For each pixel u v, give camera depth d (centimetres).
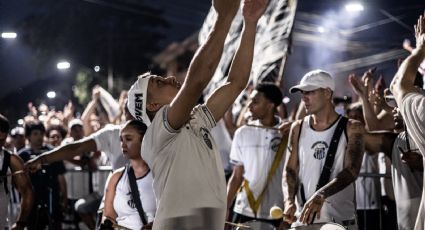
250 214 730
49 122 1337
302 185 614
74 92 2548
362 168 820
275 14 920
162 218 400
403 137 596
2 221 713
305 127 621
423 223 481
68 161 1076
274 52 909
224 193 410
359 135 598
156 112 416
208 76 393
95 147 729
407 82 477
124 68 2678
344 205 604
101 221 622
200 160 404
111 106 1180
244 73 434
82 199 980
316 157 608
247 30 433
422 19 487
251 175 736
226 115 937
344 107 962
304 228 501
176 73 2044
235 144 749
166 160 404
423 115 458
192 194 399
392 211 796
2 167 717
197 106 425
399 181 601
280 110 1019
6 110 2178
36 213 944
